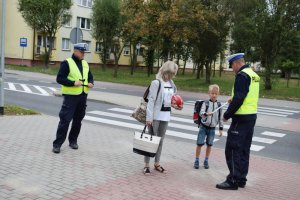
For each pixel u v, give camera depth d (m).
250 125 6.44
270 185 6.82
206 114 7.40
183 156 8.48
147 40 36.44
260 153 9.80
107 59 55.16
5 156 7.24
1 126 10.09
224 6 30.81
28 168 6.59
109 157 7.81
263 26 30.03
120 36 40.38
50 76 34.97
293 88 35.09
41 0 39.94
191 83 34.56
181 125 13.12
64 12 42.44
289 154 9.90
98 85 29.17
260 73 33.62
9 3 48.41
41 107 15.30
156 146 6.56
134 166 7.30
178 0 29.52
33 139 8.84
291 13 29.53
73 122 8.22
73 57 7.97
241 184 6.56
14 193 5.39
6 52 49.19
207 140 7.57
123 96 20.89
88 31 54.16
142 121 6.81
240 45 36.91
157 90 6.73
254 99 6.43
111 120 13.33
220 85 34.31
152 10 30.56
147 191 5.92
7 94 19.08
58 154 7.69
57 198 5.30
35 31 47.06
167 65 6.82
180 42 32.78
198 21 29.92
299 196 6.29
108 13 39.31
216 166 7.83
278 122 15.52
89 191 5.69
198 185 6.48
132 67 44.72
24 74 34.94
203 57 33.81
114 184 6.12
